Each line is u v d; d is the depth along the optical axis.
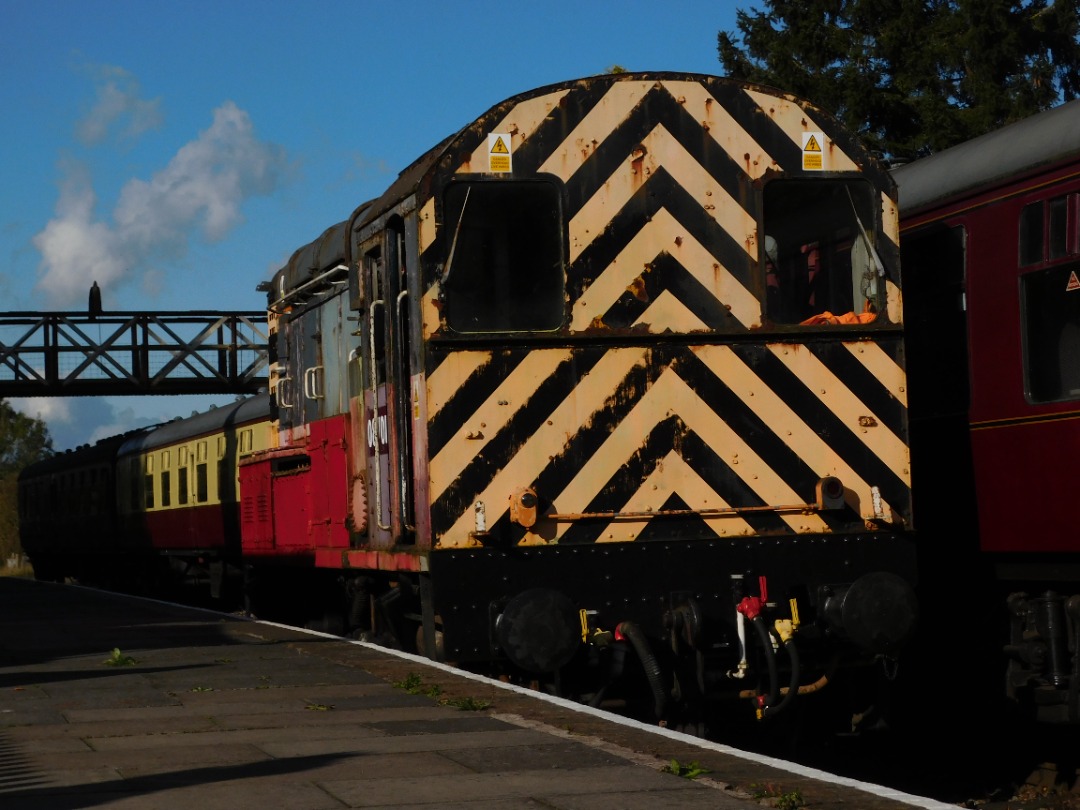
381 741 6.62
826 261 9.08
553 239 8.70
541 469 8.54
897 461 8.98
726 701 8.92
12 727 7.20
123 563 34.28
